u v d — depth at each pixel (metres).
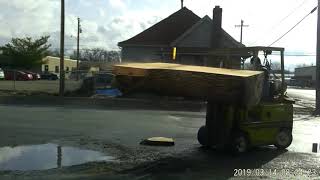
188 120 22.36
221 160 12.53
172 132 17.81
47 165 11.14
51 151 13.02
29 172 10.36
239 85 11.93
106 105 29.62
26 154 12.48
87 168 10.92
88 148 13.66
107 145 14.26
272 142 14.45
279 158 13.03
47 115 22.61
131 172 10.70
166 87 12.05
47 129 17.52
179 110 28.05
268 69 15.44
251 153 13.83
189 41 45.25
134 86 12.15
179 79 11.93
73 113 24.03
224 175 10.64
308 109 33.28
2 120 20.08
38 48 89.56
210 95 12.09
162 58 35.22
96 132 17.14
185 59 36.12
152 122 21.08
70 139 15.27
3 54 88.94
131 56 47.84
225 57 17.38
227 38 42.84
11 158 11.91
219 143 13.76
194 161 12.24
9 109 25.33
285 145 14.79
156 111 26.86
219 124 13.76
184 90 12.10
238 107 13.30
